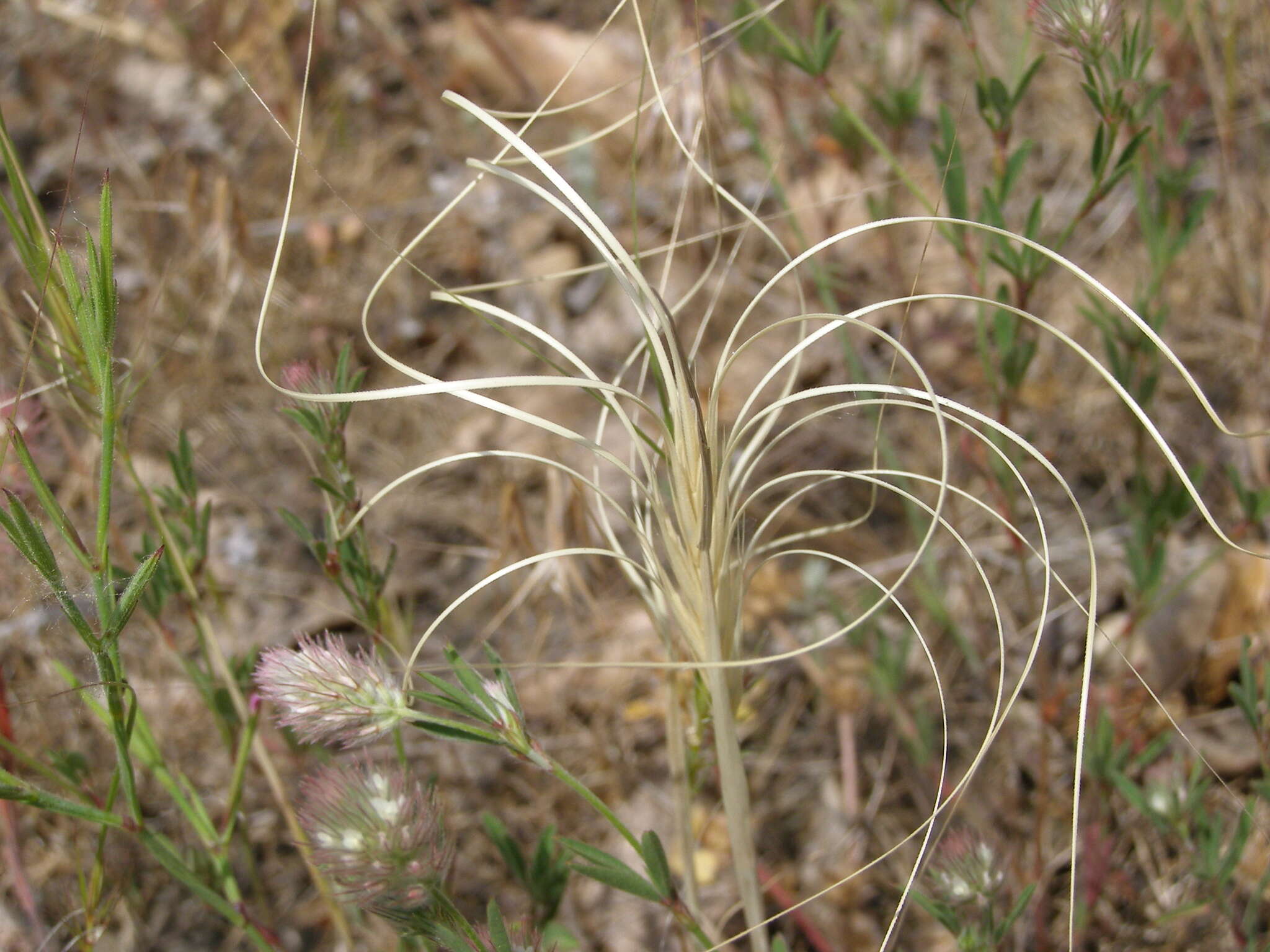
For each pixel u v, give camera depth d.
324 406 0.21
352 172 0.40
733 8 0.29
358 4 0.41
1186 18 0.29
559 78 0.41
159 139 0.40
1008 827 0.27
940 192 0.22
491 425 0.34
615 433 0.34
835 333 0.34
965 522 0.31
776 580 0.30
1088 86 0.22
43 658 0.26
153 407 0.31
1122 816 0.26
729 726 0.20
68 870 0.25
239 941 0.26
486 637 0.29
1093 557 0.18
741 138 0.37
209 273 0.33
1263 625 0.28
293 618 0.30
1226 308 0.32
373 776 0.18
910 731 0.26
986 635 0.28
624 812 0.28
